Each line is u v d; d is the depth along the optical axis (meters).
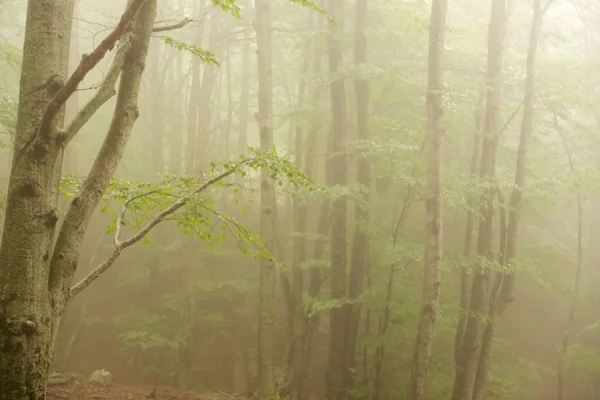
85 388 10.37
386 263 12.63
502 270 11.08
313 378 14.52
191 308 14.20
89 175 4.35
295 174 5.70
